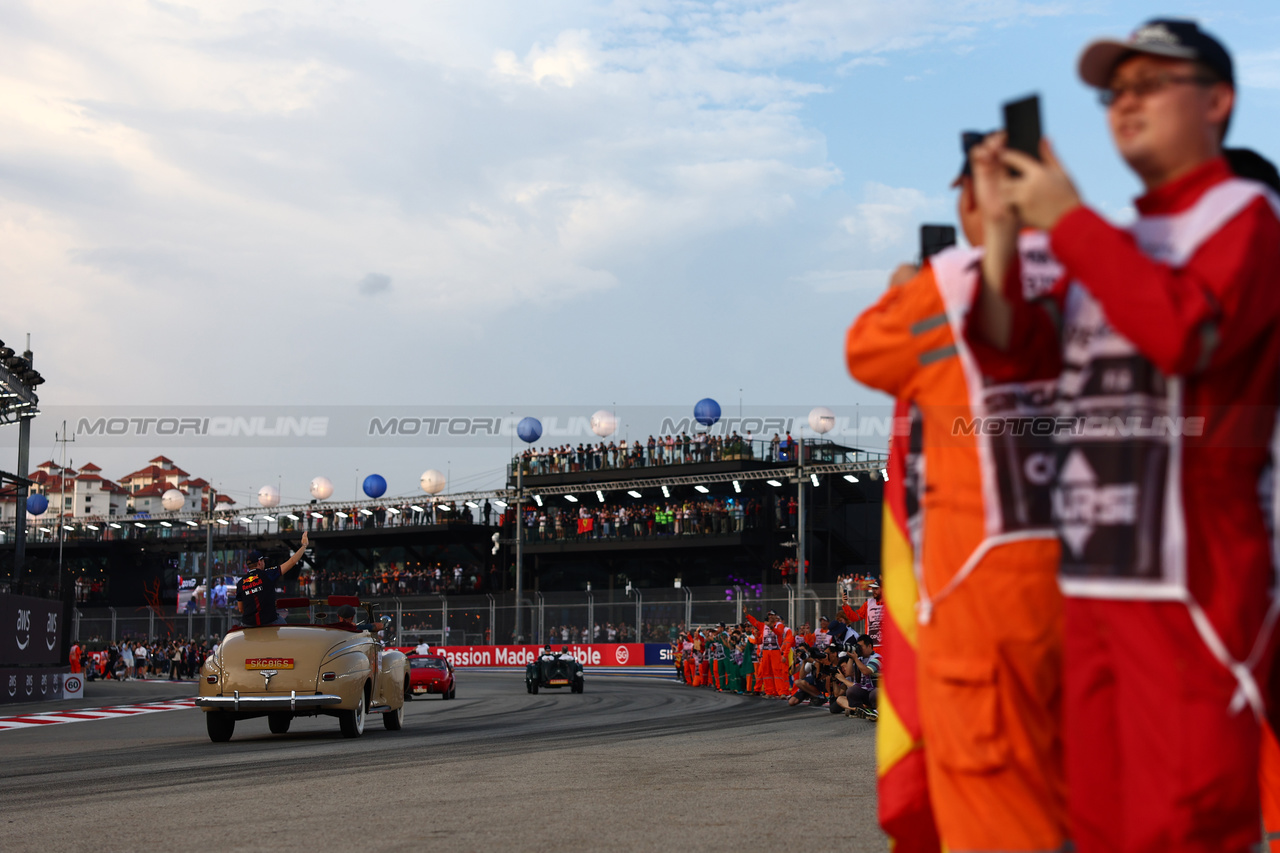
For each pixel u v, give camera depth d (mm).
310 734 12969
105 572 64500
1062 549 2066
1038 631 2256
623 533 49500
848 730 11930
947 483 2363
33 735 13977
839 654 15508
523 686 33062
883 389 2543
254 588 12086
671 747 9867
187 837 5160
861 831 4996
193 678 48750
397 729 13742
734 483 47438
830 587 38781
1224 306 1791
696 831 5047
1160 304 1795
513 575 54438
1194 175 1979
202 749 10922
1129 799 1938
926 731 2367
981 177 2064
